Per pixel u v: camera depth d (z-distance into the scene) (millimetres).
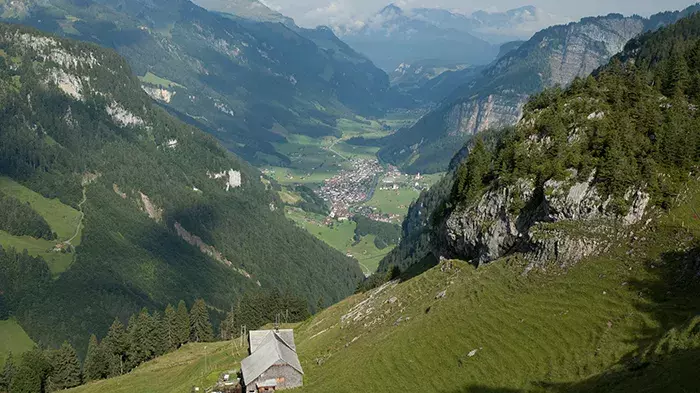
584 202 94875
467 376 78250
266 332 121062
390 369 87812
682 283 74938
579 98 118938
